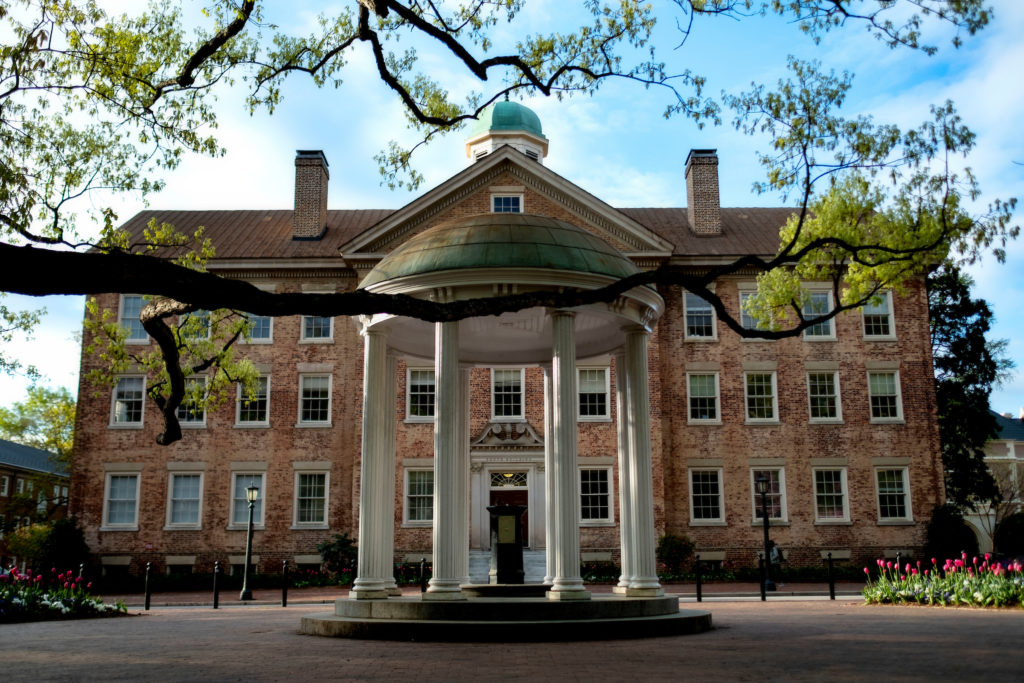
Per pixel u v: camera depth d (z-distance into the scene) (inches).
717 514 1594.5
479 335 824.3
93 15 634.2
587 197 1577.3
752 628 607.2
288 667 402.6
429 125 681.6
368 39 589.6
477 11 607.5
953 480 1958.7
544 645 500.4
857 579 1464.1
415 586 1407.5
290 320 1652.3
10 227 542.0
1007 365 2047.2
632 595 650.2
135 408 1626.5
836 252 700.7
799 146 551.8
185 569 1571.1
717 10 527.5
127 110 653.3
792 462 1609.3
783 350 1643.7
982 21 515.8
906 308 1663.4
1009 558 2092.8
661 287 1660.9
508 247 627.8
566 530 611.2
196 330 1080.2
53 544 1512.1
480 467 1556.3
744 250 1658.5
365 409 680.4
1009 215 630.5
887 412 1633.9
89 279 277.1
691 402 1626.5
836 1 523.5
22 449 3097.9
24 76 599.2
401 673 376.8
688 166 1802.4
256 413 1624.0
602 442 1576.0
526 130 2001.7
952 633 548.4
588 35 596.1
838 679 348.8
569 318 640.4
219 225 1815.9
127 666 413.1
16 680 363.6
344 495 1590.8
